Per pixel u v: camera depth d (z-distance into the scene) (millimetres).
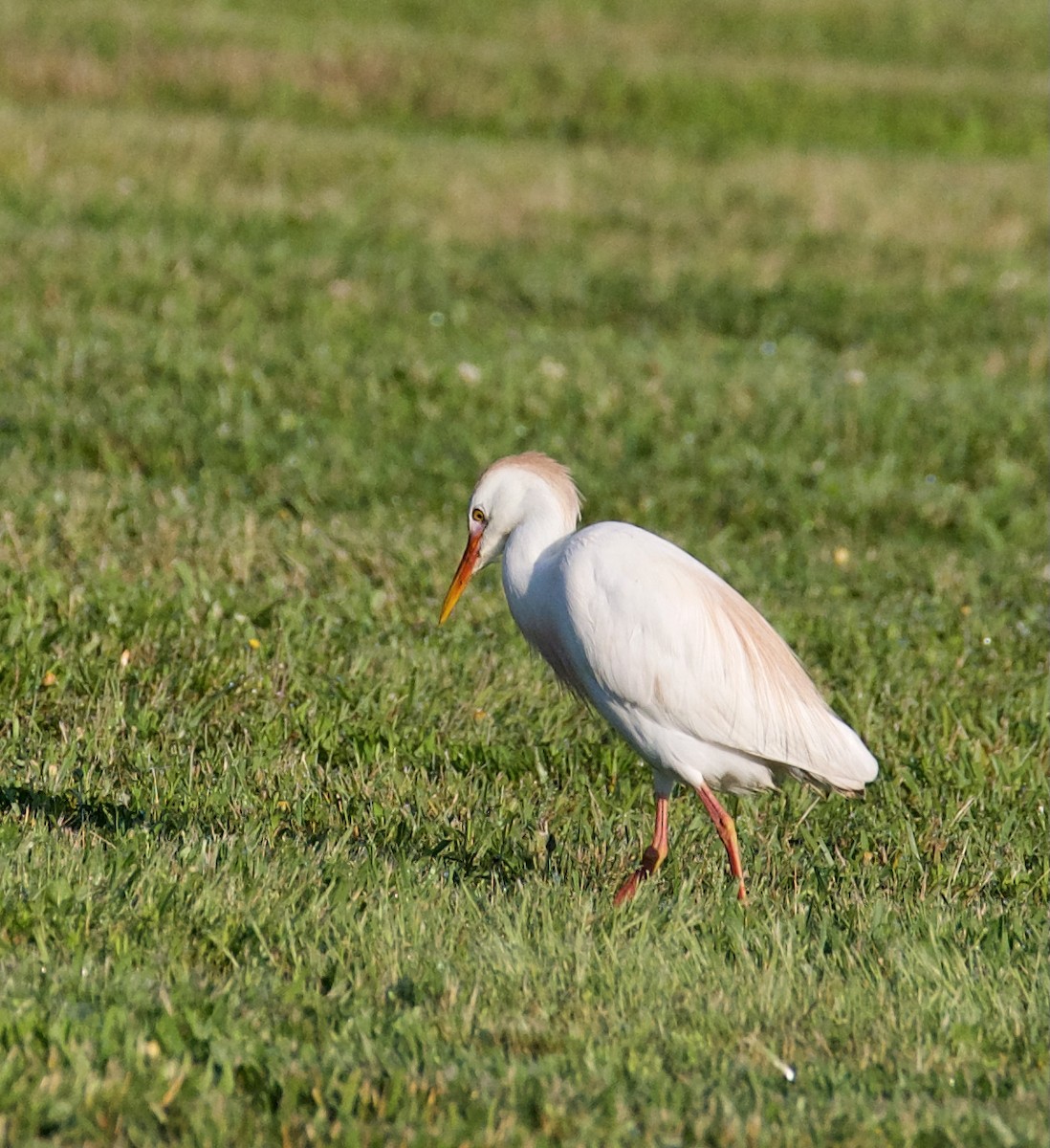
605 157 32344
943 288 24844
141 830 7660
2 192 24359
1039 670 11797
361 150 29391
